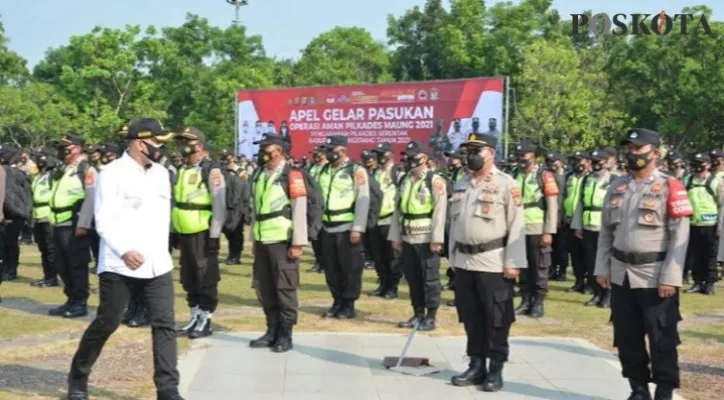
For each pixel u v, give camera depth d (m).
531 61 30.80
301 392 6.25
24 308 10.26
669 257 5.71
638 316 5.95
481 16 44.50
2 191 9.20
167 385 5.70
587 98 30.78
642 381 6.02
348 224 9.71
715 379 7.04
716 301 11.97
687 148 38.03
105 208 5.58
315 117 28.58
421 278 8.95
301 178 7.72
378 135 27.42
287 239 7.62
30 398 5.98
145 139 5.73
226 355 7.52
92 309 10.16
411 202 8.90
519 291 11.44
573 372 7.05
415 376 6.81
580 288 12.49
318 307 10.70
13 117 35.75
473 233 6.43
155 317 5.70
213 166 8.35
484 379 6.54
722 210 7.75
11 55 39.88
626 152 5.96
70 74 39.12
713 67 35.28
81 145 9.81
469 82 25.75
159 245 5.71
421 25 54.44
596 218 11.34
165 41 43.44
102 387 6.36
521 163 10.31
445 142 26.23
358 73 55.00
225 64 43.62
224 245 19.02
